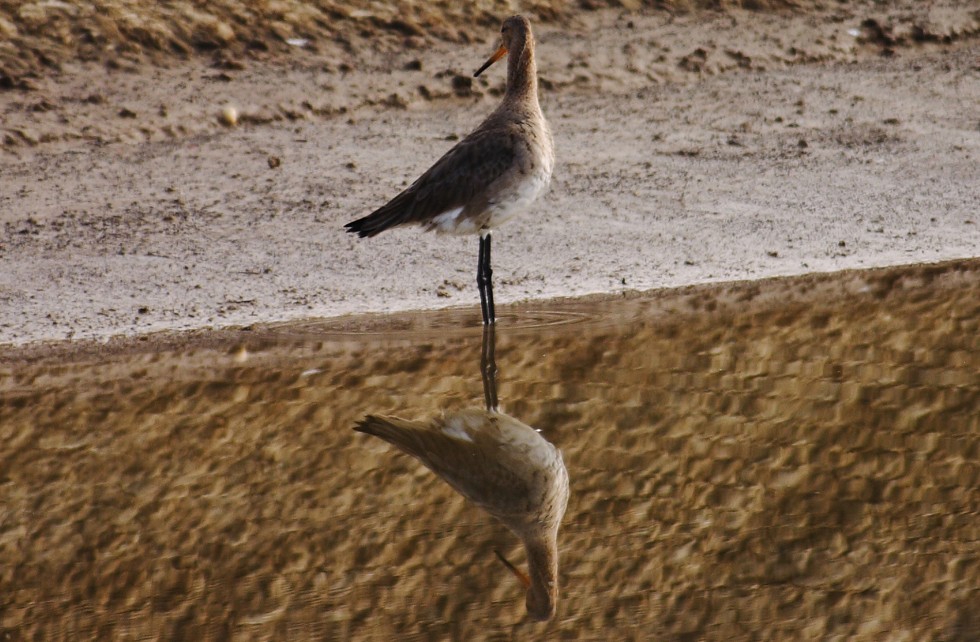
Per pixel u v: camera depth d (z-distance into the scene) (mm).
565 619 7984
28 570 8570
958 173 17125
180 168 17031
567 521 9125
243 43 19984
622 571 8523
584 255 14641
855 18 22641
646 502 9406
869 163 17516
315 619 8008
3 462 9977
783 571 8578
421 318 12914
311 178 16766
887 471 9883
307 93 19125
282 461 10070
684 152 17891
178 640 7805
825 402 10984
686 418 10680
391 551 8820
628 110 19469
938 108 19531
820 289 13742
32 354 12070
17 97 18203
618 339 12344
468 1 21438
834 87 20438
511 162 12312
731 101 19812
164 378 11523
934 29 22344
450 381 11422
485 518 9234
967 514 9320
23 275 13969
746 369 11656
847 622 7973
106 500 9484
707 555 8750
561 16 21844
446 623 7953
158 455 10156
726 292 13648
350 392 11234
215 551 8836
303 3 20734
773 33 22047
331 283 13859
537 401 10977
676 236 15172
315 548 8852
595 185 16734
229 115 18375
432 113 19062
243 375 11570
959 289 13781
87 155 17250
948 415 10805
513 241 15062
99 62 19094
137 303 13297
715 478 9758
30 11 19422
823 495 9547
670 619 8000
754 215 15836
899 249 14867
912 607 8172
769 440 10344
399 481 9758
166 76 19109
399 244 14898
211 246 14812
